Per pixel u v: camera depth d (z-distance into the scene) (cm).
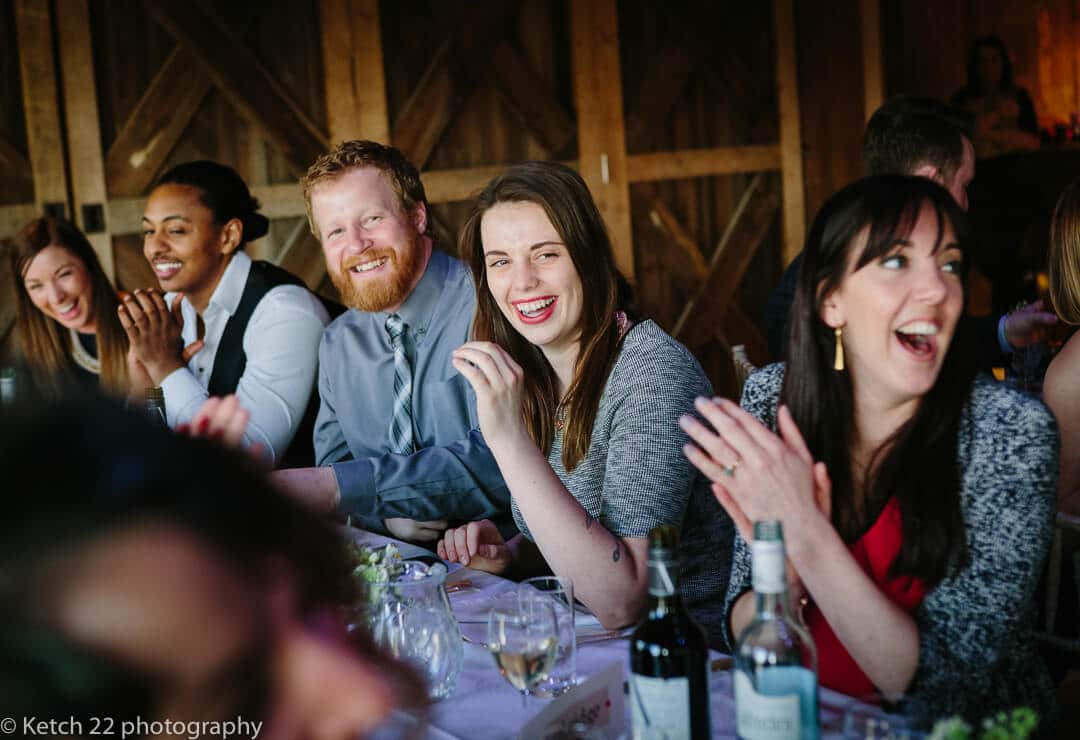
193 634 32
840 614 125
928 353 133
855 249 133
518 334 201
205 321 299
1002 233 537
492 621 125
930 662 129
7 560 31
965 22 614
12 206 438
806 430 142
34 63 434
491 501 234
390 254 254
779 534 100
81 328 317
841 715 118
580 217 188
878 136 293
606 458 189
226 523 33
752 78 527
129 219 450
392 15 473
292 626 34
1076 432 213
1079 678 253
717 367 531
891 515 138
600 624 163
